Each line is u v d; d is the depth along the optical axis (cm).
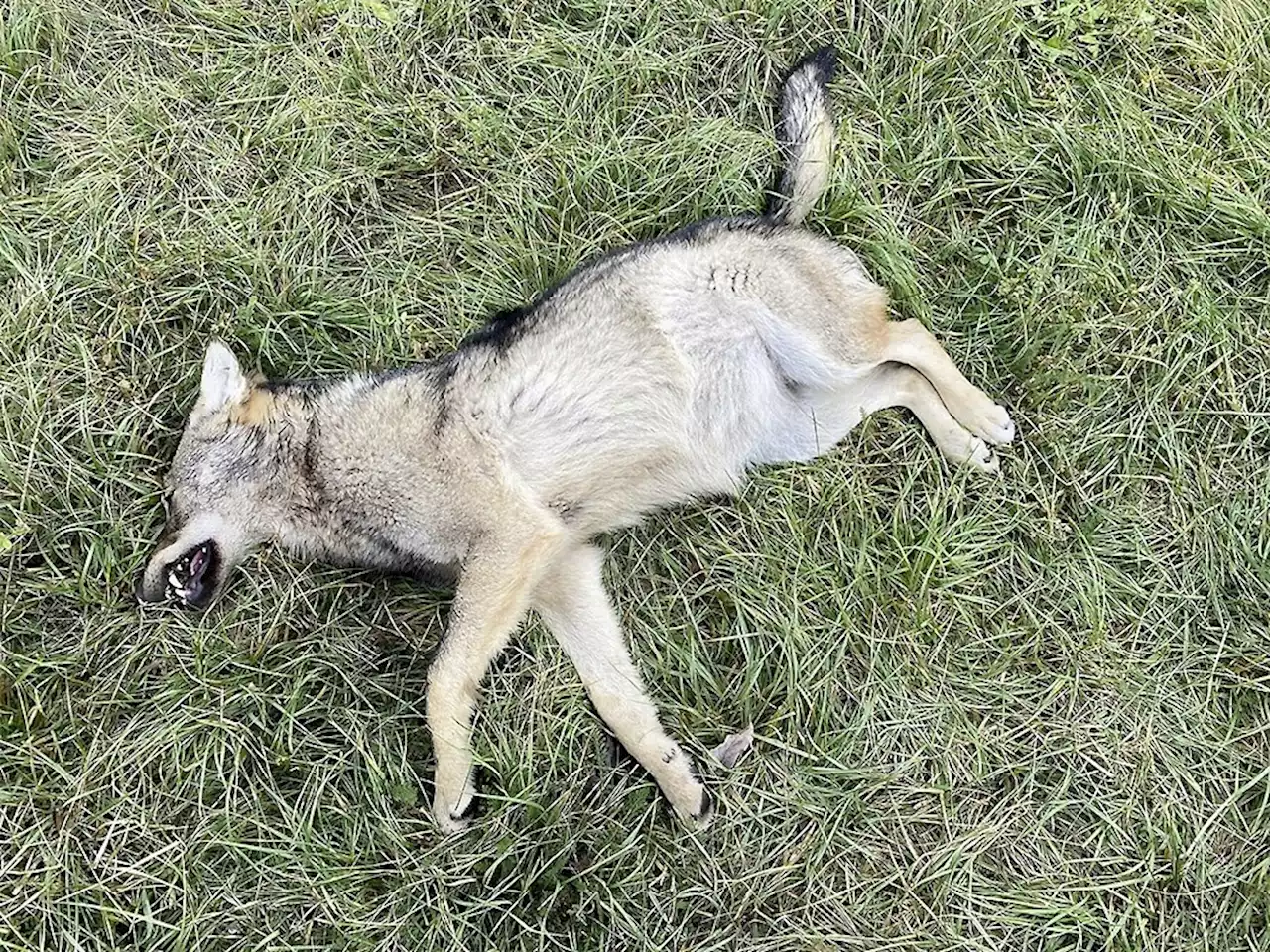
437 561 133
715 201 154
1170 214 152
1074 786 131
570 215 153
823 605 137
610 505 134
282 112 156
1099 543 139
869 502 142
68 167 153
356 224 154
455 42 162
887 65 161
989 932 125
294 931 124
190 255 148
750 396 139
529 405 128
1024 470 142
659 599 138
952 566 138
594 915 125
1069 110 159
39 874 124
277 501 134
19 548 135
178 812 128
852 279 142
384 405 130
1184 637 136
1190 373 145
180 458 133
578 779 132
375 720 132
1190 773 130
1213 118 158
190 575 132
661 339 133
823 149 151
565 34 161
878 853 129
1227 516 139
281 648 134
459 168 156
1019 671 135
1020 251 153
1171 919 125
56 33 158
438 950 124
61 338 143
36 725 128
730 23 162
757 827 129
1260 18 160
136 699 131
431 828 128
